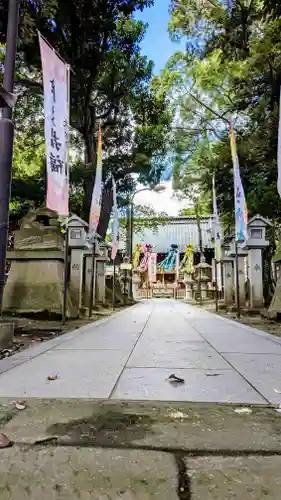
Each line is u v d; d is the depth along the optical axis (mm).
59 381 3621
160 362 4570
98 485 1747
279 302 10383
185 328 8672
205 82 20656
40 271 10758
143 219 30672
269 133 14117
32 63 13844
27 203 17969
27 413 2684
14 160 18766
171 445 2145
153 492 1690
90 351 5363
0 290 5531
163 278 47094
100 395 3156
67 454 2033
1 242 5500
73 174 16406
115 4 13352
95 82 17203
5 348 5477
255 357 4926
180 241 46812
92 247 12844
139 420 2549
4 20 8977
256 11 13703
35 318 10094
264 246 12891
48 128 6730
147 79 19641
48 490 1714
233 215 19641
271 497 1643
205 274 28266
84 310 12164
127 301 23984
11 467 1903
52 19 11703
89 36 13859
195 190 25578
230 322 10250
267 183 15539
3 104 5590
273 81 14391
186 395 3170
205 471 1855
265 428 2416
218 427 2428
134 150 19766
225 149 16141
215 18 16141
